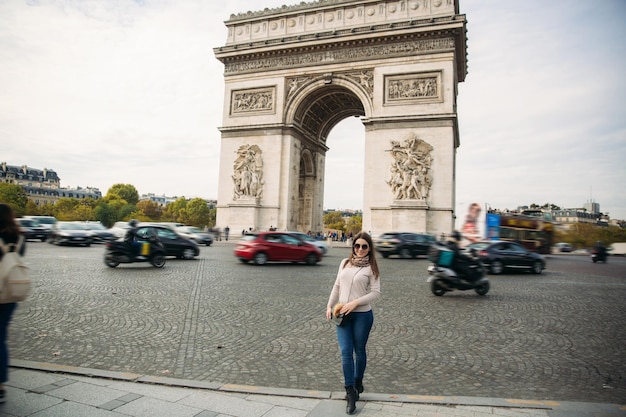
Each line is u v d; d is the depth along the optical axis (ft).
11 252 27.04
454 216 206.08
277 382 31.68
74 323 47.32
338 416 25.49
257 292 70.49
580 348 41.91
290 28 224.33
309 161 257.14
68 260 112.78
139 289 70.23
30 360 34.94
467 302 66.90
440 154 190.60
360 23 210.79
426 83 196.24
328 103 243.19
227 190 224.94
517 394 30.19
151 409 25.91
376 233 195.42
